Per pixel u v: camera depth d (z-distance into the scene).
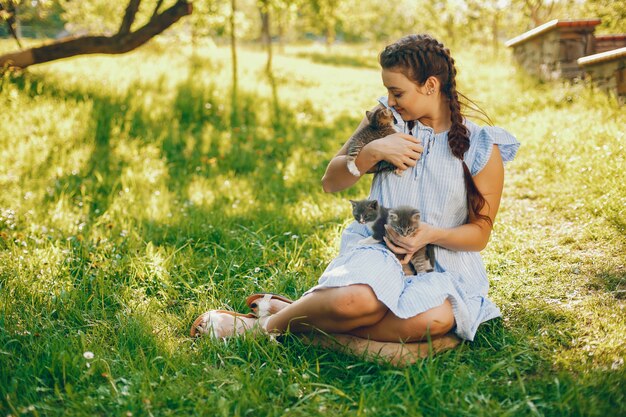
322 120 10.74
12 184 5.90
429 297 2.61
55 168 6.60
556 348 2.83
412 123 2.87
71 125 8.23
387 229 2.69
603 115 6.88
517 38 12.83
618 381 2.43
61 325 3.16
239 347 2.87
